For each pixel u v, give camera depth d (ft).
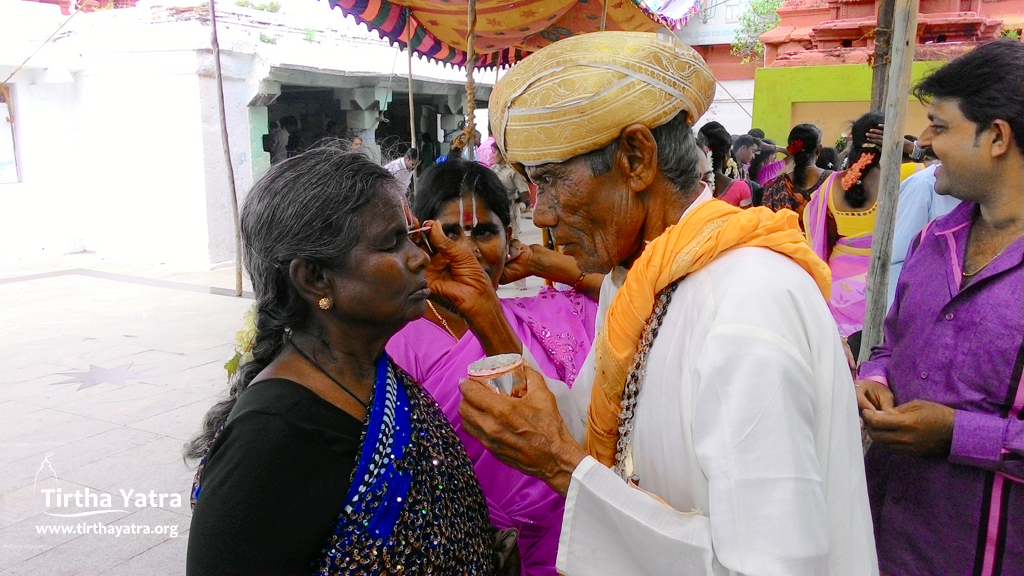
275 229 3.87
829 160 22.25
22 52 31.01
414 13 20.25
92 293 26.89
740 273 3.69
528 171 4.51
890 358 6.02
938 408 5.13
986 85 4.97
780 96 31.55
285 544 3.72
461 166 6.31
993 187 5.15
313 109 43.70
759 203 20.71
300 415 3.82
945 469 5.32
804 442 3.40
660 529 3.68
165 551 10.45
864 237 11.43
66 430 14.49
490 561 4.75
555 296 7.12
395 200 4.06
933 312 5.50
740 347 3.43
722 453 3.35
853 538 3.70
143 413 15.34
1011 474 4.95
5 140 32.42
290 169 3.94
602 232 4.40
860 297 11.57
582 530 3.92
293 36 33.83
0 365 18.52
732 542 3.26
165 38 29.91
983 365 5.12
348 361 4.15
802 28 33.40
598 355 4.38
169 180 31.55
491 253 6.32
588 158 4.22
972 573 5.28
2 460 13.19
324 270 3.91
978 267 5.39
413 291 4.12
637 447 4.14
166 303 25.21
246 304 25.02
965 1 27.66
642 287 4.03
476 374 4.22
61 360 18.90
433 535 4.12
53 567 10.07
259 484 3.67
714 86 4.42
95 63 32.42
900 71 7.03
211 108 30.42
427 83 42.96
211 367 18.24
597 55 4.08
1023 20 30.14
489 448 4.16
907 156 15.76
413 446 4.15
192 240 31.58
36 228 33.88
